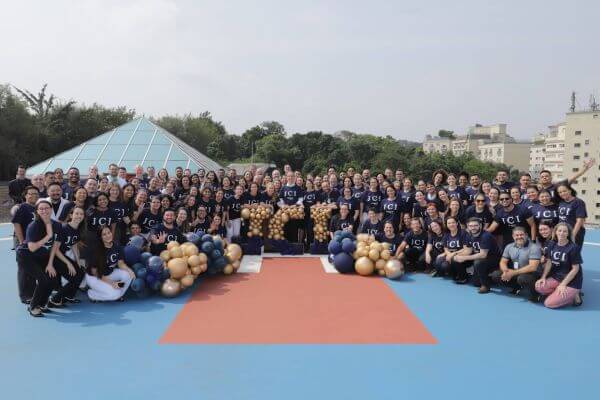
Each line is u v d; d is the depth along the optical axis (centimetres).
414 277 842
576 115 4422
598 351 508
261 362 474
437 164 5069
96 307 654
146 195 859
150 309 646
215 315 621
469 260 773
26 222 661
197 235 804
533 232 791
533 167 10119
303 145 6034
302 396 405
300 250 1045
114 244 685
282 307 657
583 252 1149
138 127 2270
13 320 598
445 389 418
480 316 624
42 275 611
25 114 3656
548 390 418
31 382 430
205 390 415
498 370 459
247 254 1038
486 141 11431
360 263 838
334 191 1087
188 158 2103
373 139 6481
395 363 473
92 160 2036
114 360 477
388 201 976
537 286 667
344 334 554
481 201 842
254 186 1046
